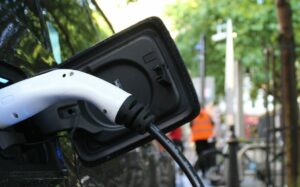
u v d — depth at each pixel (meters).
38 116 1.62
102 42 1.72
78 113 1.69
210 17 12.94
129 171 3.23
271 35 10.57
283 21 7.10
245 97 21.62
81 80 1.47
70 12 2.78
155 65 1.68
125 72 1.70
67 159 1.79
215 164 11.00
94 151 1.71
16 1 1.89
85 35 3.03
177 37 15.61
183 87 1.68
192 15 13.45
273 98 7.85
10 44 1.72
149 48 1.69
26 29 1.86
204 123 12.95
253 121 23.67
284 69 7.09
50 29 2.28
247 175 11.07
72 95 1.47
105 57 1.71
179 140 13.66
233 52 12.97
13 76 1.66
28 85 1.50
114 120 1.44
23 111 1.49
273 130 7.79
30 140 1.63
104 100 1.44
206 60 18.88
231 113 13.85
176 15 14.30
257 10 10.50
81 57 1.72
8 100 1.49
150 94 1.68
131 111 1.43
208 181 10.98
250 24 10.68
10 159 1.56
